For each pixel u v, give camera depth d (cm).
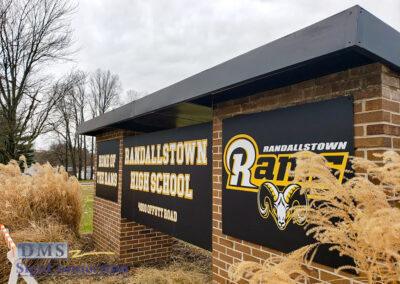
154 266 539
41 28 1344
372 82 199
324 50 182
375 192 147
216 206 328
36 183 641
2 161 1305
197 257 578
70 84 1545
